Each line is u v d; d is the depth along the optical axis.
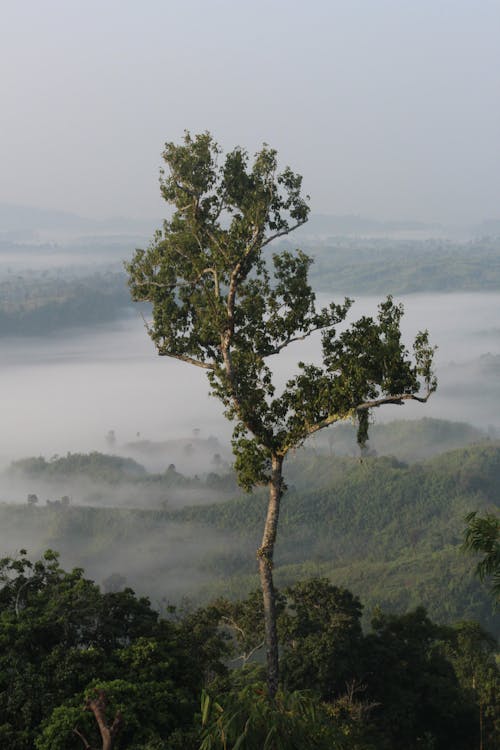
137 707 18.53
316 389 26.05
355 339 25.23
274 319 28.55
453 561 143.75
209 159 28.31
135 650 20.83
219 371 27.70
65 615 21.48
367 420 25.33
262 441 26.48
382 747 29.09
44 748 17.20
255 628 36.41
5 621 21.33
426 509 182.25
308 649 34.59
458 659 41.28
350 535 179.00
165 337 30.08
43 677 19.39
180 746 17.80
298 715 14.33
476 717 35.84
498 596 21.88
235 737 13.59
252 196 28.19
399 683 36.25
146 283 29.75
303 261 28.45
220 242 28.17
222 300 28.33
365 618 127.88
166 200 29.23
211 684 24.09
